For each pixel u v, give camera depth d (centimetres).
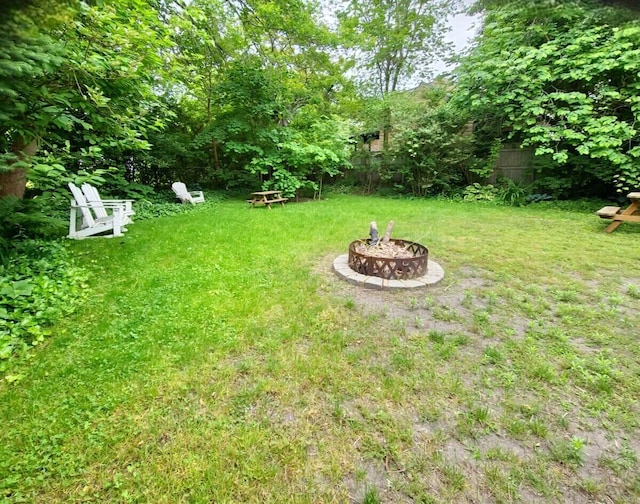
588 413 162
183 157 988
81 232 466
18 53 192
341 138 977
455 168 942
